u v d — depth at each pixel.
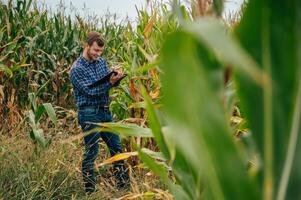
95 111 5.28
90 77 5.29
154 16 3.89
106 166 5.50
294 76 0.76
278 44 0.76
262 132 0.81
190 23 0.72
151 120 1.56
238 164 0.84
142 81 5.45
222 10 1.04
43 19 8.91
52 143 5.40
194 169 1.40
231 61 0.65
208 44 0.67
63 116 8.12
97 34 5.32
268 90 0.77
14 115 7.34
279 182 0.80
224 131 0.83
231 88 1.26
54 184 4.94
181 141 0.81
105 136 5.42
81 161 5.34
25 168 4.80
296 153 0.77
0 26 8.27
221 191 0.84
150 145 5.38
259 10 0.76
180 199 1.49
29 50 7.98
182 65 0.79
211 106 0.82
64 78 8.45
